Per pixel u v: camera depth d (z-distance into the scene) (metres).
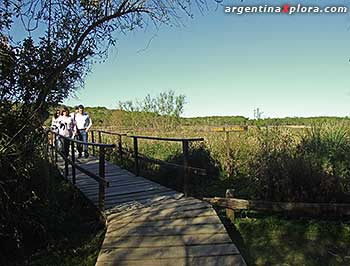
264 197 6.14
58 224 5.27
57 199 6.18
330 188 5.78
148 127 17.73
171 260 3.94
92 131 15.02
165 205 5.97
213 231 4.73
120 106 23.72
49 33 4.02
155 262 3.89
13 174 4.14
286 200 5.91
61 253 4.71
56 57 4.08
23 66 4.01
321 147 7.07
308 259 4.46
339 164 6.24
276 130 9.85
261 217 5.90
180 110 24.05
